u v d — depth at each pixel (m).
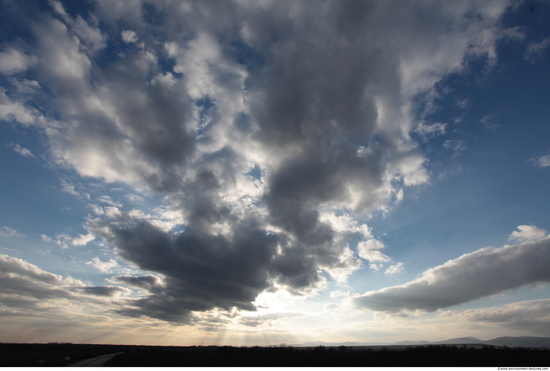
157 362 69.25
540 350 104.12
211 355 104.44
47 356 72.94
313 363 71.31
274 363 72.31
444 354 88.19
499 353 88.44
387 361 72.81
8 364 49.44
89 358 77.44
